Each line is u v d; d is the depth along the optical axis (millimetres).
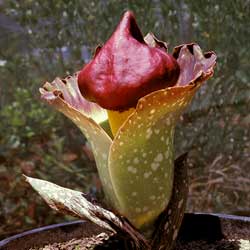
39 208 1252
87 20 1265
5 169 1279
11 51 1371
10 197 1261
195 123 1293
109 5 1248
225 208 1309
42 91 485
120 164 452
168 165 469
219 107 1283
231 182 1308
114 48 449
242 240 579
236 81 1270
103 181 481
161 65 442
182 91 426
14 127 1307
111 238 576
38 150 1315
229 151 1309
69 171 1268
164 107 429
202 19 1227
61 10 1270
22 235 559
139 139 443
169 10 1237
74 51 1287
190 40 1252
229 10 1223
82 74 458
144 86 440
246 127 1314
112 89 444
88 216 459
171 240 498
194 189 1311
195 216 592
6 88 1407
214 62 463
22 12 1283
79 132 1321
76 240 580
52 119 1321
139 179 461
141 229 488
